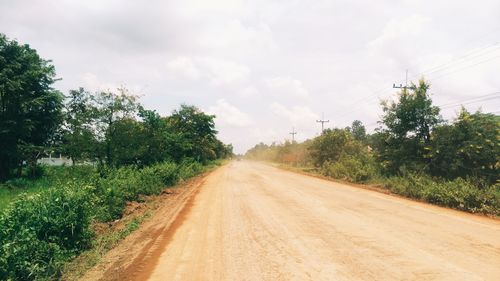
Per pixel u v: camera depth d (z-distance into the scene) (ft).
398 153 67.31
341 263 21.62
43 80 95.14
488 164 54.08
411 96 66.74
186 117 136.15
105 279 20.35
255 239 28.17
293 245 26.07
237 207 44.47
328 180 87.45
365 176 78.02
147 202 49.85
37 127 96.68
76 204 27.20
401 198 51.65
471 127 56.13
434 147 59.41
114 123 66.64
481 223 33.17
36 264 20.18
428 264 21.09
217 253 24.59
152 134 80.84
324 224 33.30
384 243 26.12
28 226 23.09
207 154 158.20
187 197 55.83
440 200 45.62
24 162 94.53
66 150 67.77
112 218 37.86
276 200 50.31
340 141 123.85
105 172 58.23
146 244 27.78
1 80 81.76
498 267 20.43
